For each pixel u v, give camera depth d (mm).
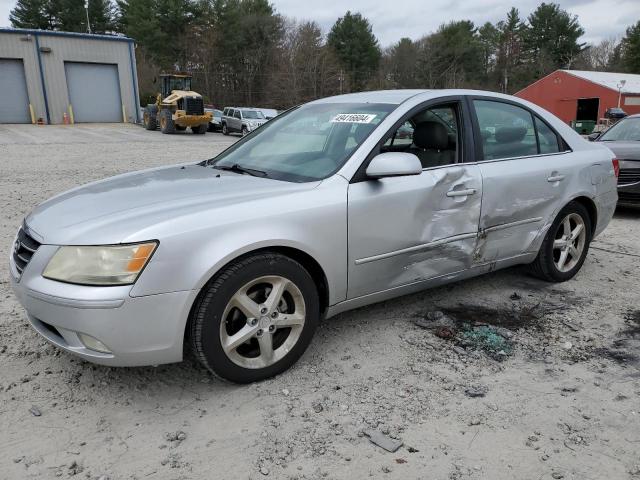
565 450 2553
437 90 3924
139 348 2660
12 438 2572
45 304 2662
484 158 3947
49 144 20641
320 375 3166
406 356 3402
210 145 21312
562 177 4395
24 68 31625
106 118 34969
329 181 3223
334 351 3453
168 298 2658
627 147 7770
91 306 2553
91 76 33844
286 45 61281
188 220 2732
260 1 63719
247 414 2789
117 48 34188
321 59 59719
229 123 29875
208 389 3020
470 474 2385
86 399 2904
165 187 3285
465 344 3576
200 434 2633
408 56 69312
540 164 4262
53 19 65938
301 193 3102
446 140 3809
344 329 3771
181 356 2787
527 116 4375
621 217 7973
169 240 2646
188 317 2787
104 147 19672
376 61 68438
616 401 2963
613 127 8883
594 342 3658
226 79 61250
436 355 3422
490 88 74000
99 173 12164
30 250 2842
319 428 2682
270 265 2932
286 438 2604
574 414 2836
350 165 3311
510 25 77812
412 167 3186
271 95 59000
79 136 25328
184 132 30297
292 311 3143
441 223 3646
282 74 57906
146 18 58406
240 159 3947
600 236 6703
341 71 60219
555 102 51875
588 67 82688
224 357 2883
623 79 49344
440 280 3814
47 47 31875
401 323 3879
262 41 61094
